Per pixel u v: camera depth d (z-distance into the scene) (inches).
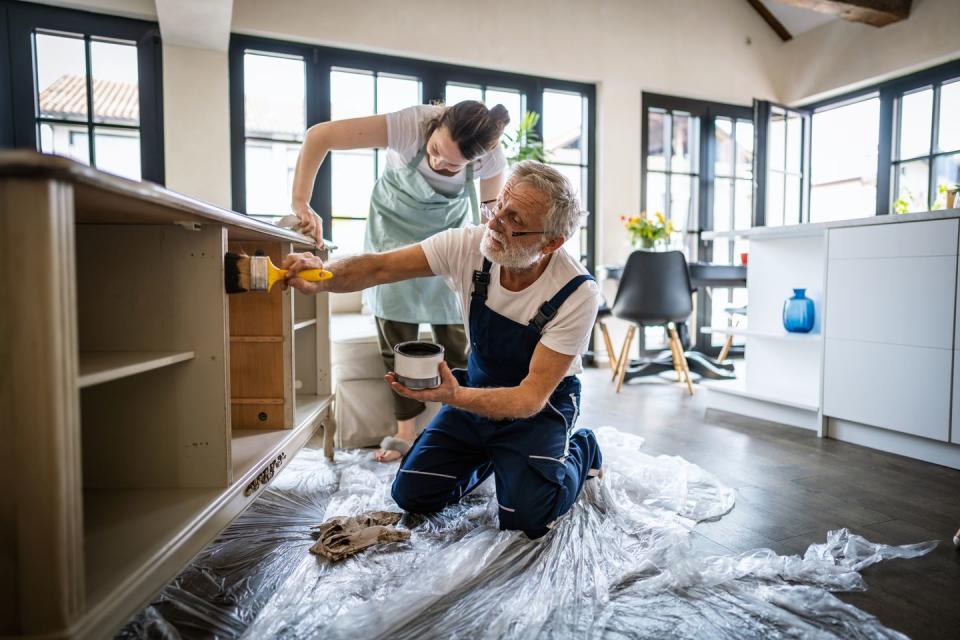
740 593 45.1
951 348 78.7
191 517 37.3
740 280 152.2
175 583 46.3
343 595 44.0
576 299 51.4
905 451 85.8
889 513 63.4
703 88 188.7
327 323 78.1
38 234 24.4
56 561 25.3
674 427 101.9
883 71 176.2
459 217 80.0
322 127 68.1
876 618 42.2
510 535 51.2
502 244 48.9
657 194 189.2
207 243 41.3
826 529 58.9
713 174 194.7
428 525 57.6
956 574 49.6
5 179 24.2
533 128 169.3
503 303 53.9
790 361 113.1
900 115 178.9
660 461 75.5
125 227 41.2
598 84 176.1
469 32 156.4
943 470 79.0
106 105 126.1
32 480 25.0
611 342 168.9
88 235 41.2
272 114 144.5
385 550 51.6
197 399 42.2
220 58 130.3
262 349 60.8
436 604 42.4
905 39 170.9
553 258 53.5
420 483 57.9
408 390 46.0
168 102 127.3
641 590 45.4
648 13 179.6
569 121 179.5
